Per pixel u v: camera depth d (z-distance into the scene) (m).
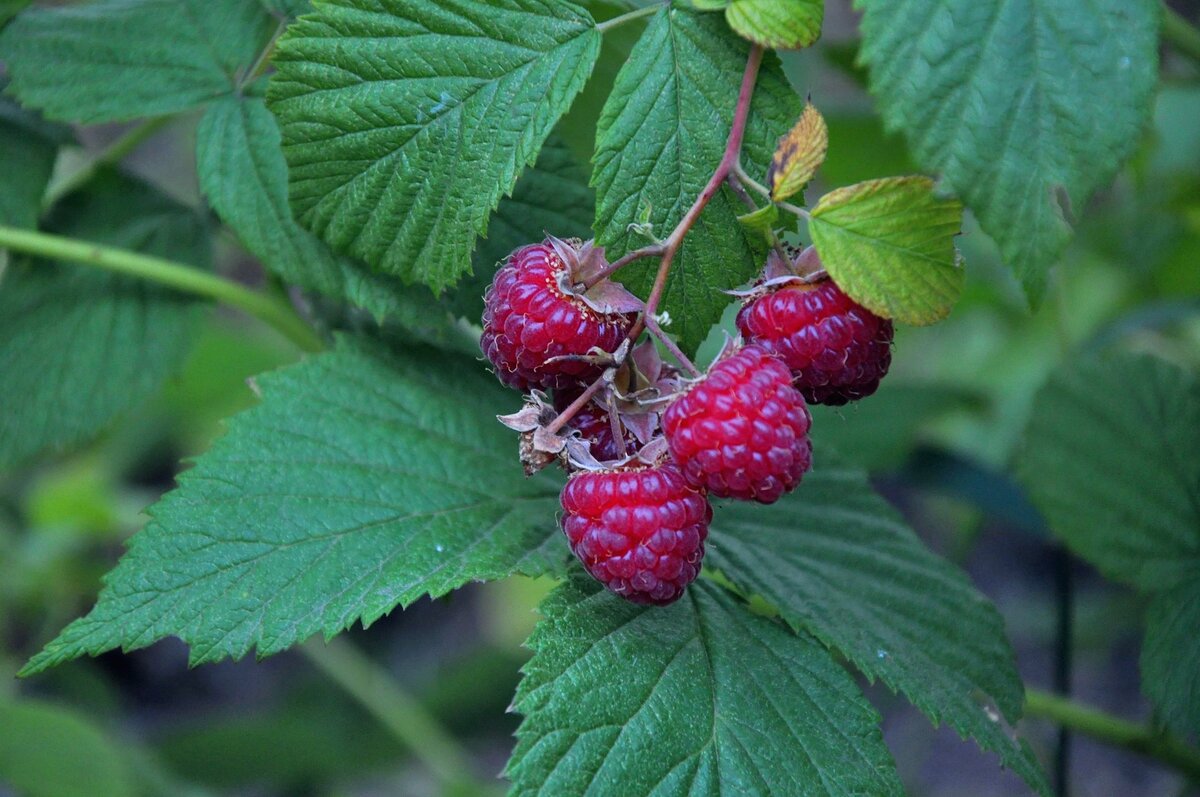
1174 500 0.45
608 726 0.38
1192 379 0.46
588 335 0.38
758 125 0.38
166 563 0.39
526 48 0.39
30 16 0.43
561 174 0.42
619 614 0.39
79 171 0.45
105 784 0.49
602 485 0.38
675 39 0.38
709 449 0.37
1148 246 0.58
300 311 0.46
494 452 0.42
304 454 0.41
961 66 0.37
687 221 0.38
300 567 0.39
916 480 0.52
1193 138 0.58
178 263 0.45
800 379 0.38
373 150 0.39
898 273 0.37
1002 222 0.37
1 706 0.48
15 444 0.44
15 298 0.44
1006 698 0.41
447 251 0.39
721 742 0.38
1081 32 0.37
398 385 0.42
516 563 0.39
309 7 0.42
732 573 0.41
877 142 0.52
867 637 0.41
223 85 0.42
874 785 0.38
